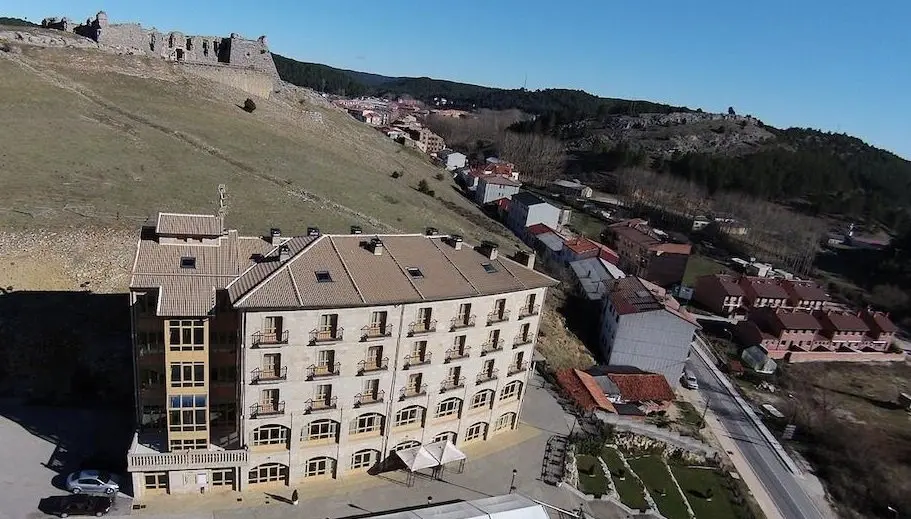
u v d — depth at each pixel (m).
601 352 102.19
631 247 158.62
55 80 117.44
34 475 49.19
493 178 199.50
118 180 88.44
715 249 192.75
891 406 106.88
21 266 66.94
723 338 125.19
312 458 54.19
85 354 62.16
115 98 122.38
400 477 58.28
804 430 92.19
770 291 137.75
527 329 65.75
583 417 76.56
